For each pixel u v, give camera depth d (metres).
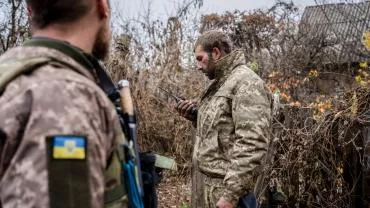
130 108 1.50
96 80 1.34
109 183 1.28
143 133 8.53
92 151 1.15
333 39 10.94
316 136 5.29
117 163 1.30
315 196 5.29
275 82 8.11
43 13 1.31
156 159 1.73
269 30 14.42
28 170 1.10
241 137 3.11
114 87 1.38
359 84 6.24
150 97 8.75
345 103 5.40
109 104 1.26
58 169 1.10
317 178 5.31
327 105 5.42
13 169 1.11
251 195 3.14
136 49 9.39
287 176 5.19
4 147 1.14
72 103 1.16
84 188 1.12
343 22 10.76
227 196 3.08
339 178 5.29
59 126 1.12
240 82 3.18
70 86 1.18
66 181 1.10
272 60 10.77
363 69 7.48
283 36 12.33
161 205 6.77
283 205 5.21
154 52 9.41
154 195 1.64
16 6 7.97
